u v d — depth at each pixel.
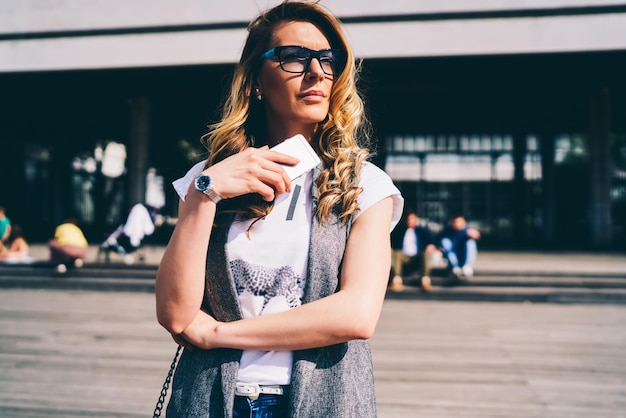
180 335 1.01
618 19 12.56
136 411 3.42
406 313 7.14
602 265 10.48
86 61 14.36
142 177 16.59
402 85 14.87
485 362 4.60
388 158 20.73
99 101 17.31
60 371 4.27
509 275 8.96
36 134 21.72
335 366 0.96
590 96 15.35
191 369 0.99
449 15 13.07
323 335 0.90
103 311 7.02
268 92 1.09
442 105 16.95
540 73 14.10
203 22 14.02
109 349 4.95
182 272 0.94
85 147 22.89
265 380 0.96
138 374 4.20
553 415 3.37
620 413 3.41
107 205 23.66
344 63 1.11
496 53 12.92
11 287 9.20
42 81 15.29
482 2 12.97
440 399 3.67
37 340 5.28
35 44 14.51
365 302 0.91
